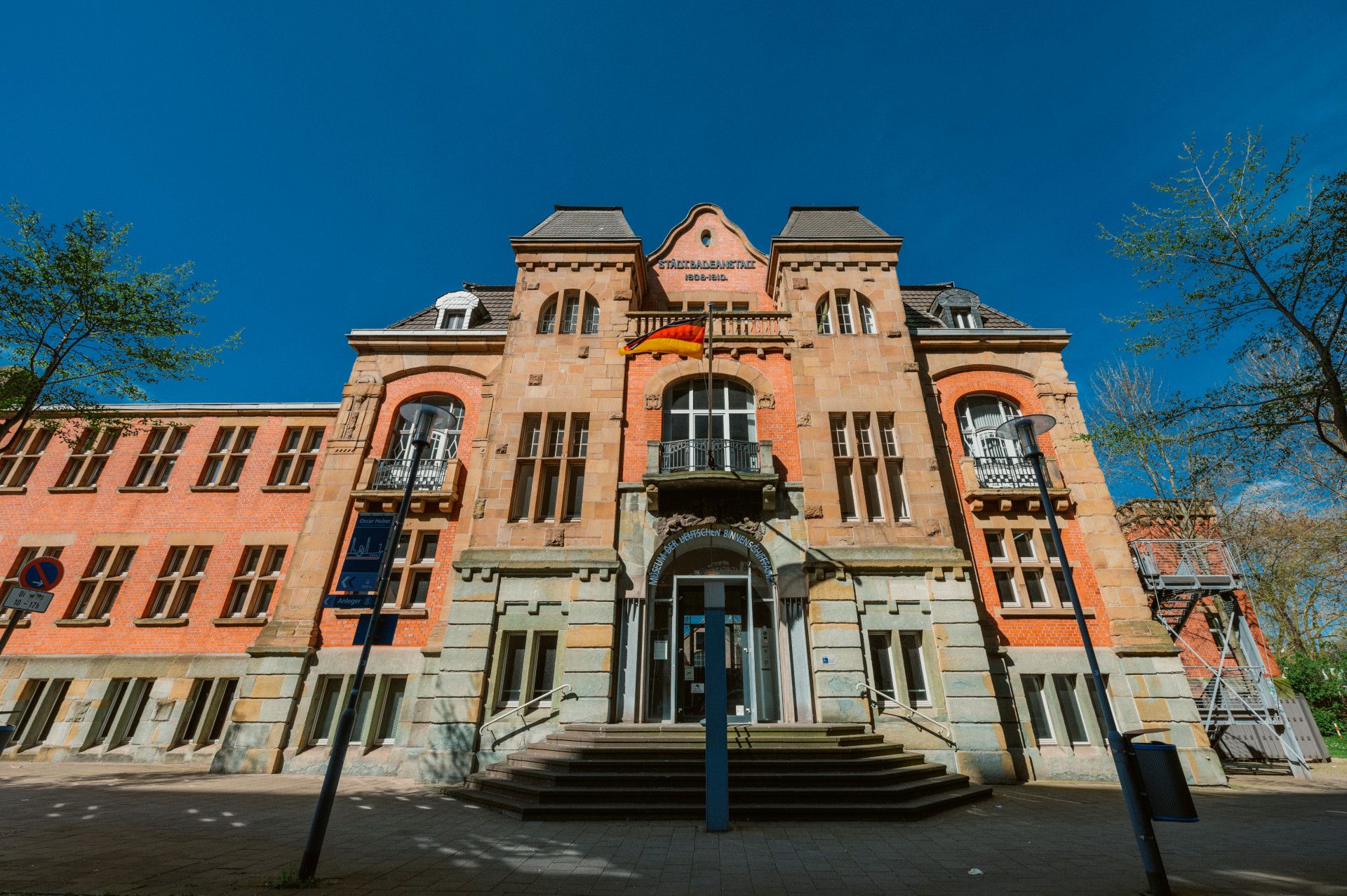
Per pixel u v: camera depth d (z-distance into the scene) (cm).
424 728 1227
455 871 579
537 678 1239
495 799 921
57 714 1449
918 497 1414
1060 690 1313
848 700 1191
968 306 1767
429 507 1483
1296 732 1518
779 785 909
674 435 1528
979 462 1523
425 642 1348
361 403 1619
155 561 1595
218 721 1408
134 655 1472
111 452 1756
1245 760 1495
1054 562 1411
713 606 834
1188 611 1462
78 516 1661
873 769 969
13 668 1469
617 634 1270
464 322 1789
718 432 1523
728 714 1270
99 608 1552
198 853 614
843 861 630
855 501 1433
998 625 1348
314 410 1762
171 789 1009
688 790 877
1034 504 1460
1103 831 775
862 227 1828
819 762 962
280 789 1030
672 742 1025
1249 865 597
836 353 1580
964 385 1636
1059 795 1046
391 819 824
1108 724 583
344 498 1497
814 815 844
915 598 1293
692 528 1362
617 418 1490
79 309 1241
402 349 1703
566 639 1240
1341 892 505
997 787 1120
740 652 1334
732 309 1883
